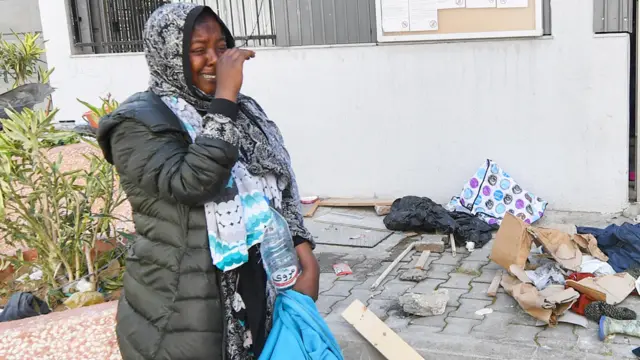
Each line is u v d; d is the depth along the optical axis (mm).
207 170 1812
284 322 2102
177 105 1989
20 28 8633
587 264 4438
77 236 3447
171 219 1938
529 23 5668
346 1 6281
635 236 4516
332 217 6195
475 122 6047
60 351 2908
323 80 6410
